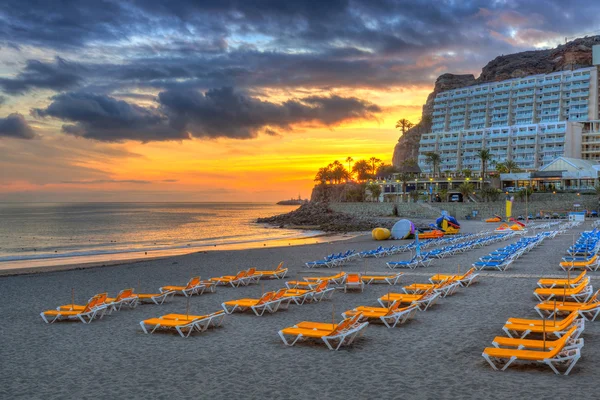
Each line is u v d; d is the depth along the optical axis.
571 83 137.12
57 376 9.55
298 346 11.15
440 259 28.05
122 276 26.02
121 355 10.84
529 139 127.38
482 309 14.45
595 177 98.44
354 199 158.25
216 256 35.72
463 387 8.34
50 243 62.66
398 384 8.60
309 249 40.38
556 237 40.78
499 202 91.50
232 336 12.22
